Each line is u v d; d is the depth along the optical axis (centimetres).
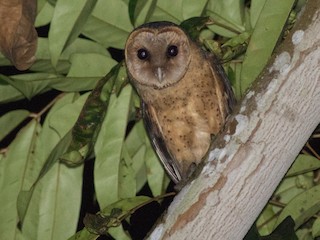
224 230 643
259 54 735
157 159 919
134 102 913
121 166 835
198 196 641
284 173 641
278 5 718
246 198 637
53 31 748
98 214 793
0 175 842
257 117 628
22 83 755
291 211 839
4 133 841
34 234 850
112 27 835
